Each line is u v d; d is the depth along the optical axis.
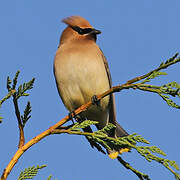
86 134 6.74
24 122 6.41
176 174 6.05
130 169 7.13
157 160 6.21
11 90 6.28
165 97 6.55
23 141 6.37
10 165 6.05
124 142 6.52
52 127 6.88
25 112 6.44
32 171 5.94
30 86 6.39
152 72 6.64
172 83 6.53
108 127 6.78
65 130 6.69
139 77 6.74
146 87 6.68
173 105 6.48
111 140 6.64
